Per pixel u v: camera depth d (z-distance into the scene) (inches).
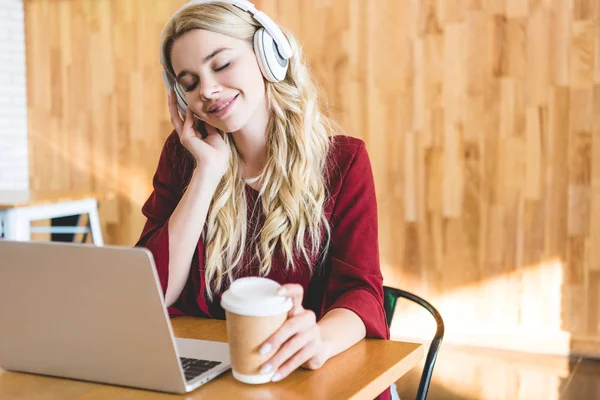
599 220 132.3
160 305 34.1
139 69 177.0
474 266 142.6
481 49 138.9
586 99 131.9
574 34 131.6
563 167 134.4
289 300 37.7
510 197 138.8
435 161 144.6
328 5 151.6
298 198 56.7
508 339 139.9
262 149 58.4
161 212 62.0
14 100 190.4
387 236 150.0
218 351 42.7
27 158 193.0
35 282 36.7
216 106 52.7
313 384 37.7
